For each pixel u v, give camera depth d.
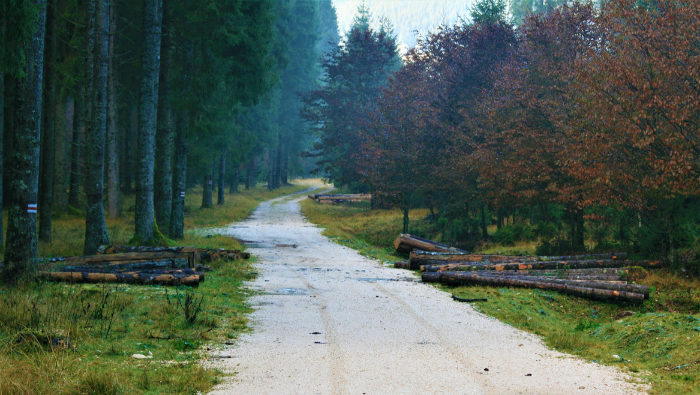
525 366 7.20
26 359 6.20
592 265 17.81
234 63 25.06
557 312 12.76
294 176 116.31
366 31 55.81
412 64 44.62
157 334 8.23
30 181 11.72
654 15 18.66
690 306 14.26
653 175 18.62
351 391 5.90
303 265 19.30
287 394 5.75
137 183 20.00
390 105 38.66
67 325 7.93
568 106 22.84
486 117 29.45
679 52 16.97
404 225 36.31
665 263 18.38
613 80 18.14
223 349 7.67
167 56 24.94
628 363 7.66
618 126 18.08
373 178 36.59
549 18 26.73
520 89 26.19
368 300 12.34
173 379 6.10
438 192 36.94
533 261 18.08
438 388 6.07
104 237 17.03
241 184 88.56
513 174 24.56
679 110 16.72
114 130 27.36
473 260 18.56
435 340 8.66
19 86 11.65
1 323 7.84
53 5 21.59
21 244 11.59
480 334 9.26
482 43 35.84
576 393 6.03
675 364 7.43
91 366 6.33
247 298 12.14
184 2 23.47
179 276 12.79
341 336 8.74
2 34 11.26
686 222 20.44
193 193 61.66
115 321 8.75
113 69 26.88
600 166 19.12
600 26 20.58
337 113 56.31
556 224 30.33
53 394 5.37
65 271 12.66
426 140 36.09
